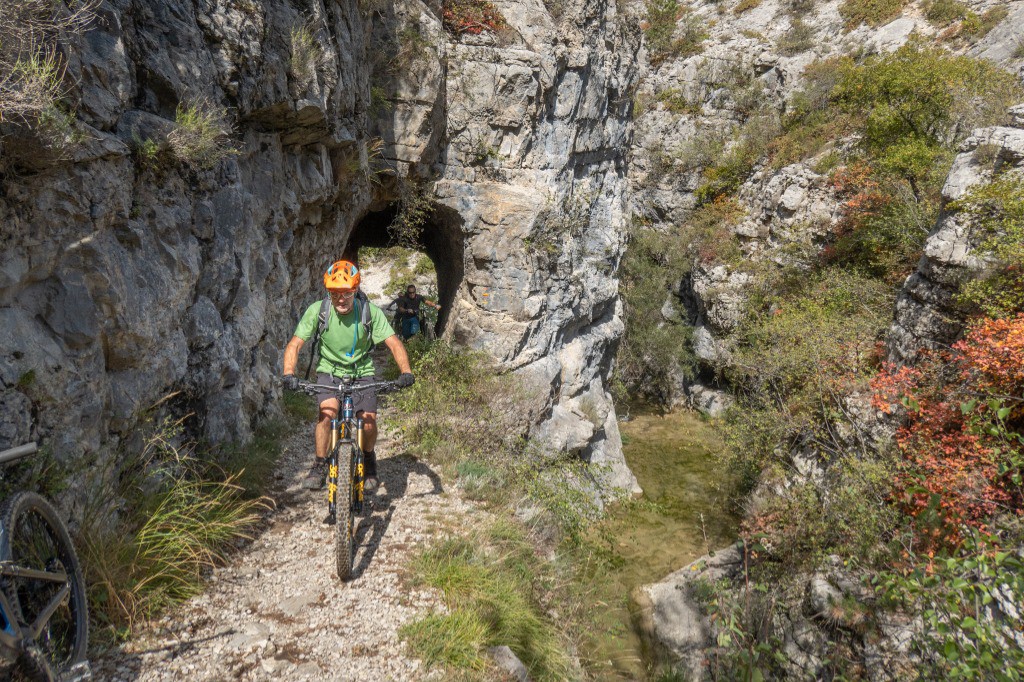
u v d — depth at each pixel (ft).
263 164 24.18
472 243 46.21
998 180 32.68
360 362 13.96
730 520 50.31
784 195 74.28
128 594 11.22
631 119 67.56
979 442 26.50
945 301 34.32
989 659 11.22
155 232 15.69
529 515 22.62
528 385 45.68
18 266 11.20
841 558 30.94
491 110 45.19
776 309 64.39
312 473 14.05
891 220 55.47
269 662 10.71
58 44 12.32
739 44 100.83
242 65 20.10
